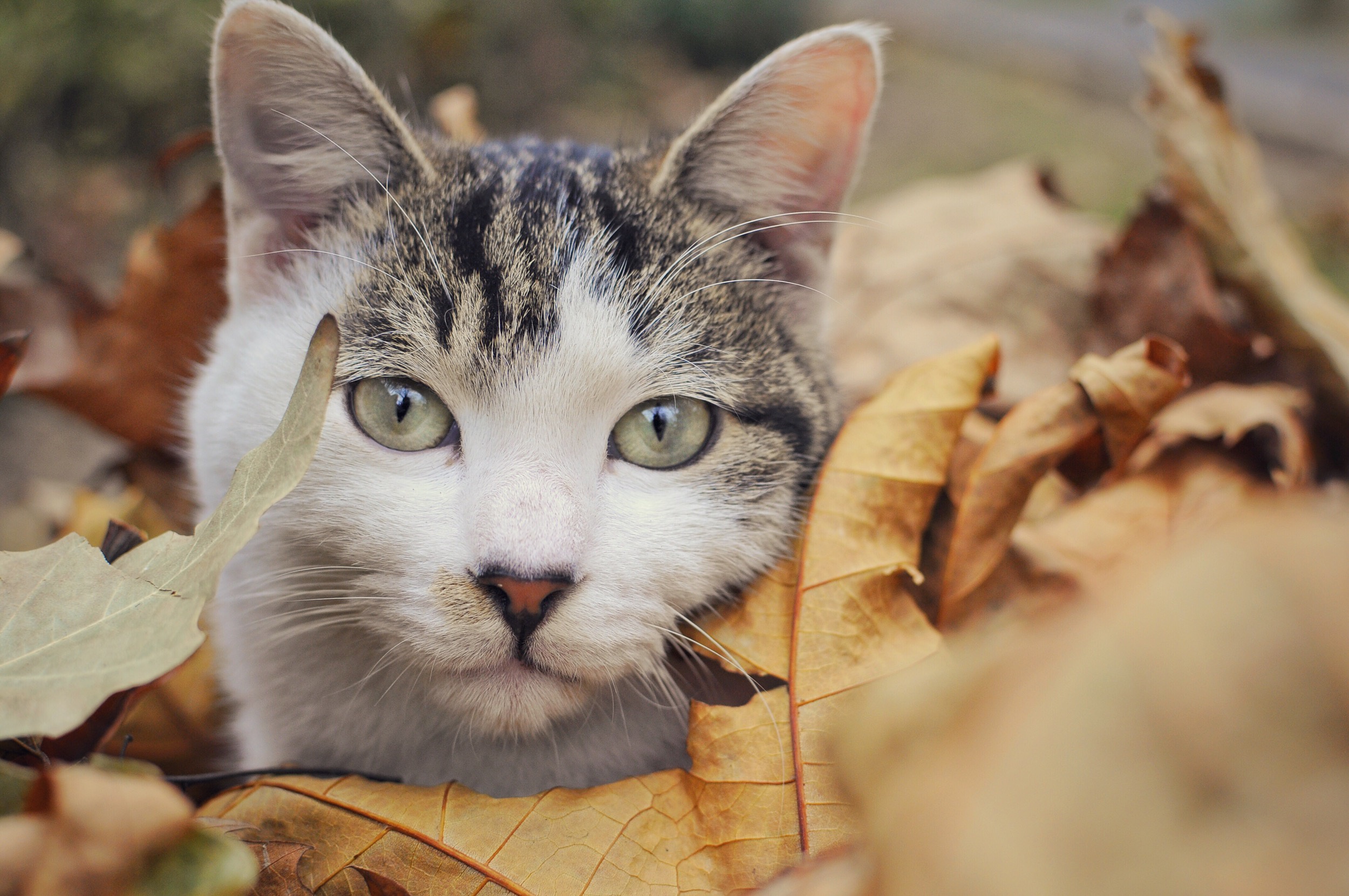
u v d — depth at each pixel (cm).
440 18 70
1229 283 30
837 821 21
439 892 20
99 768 20
